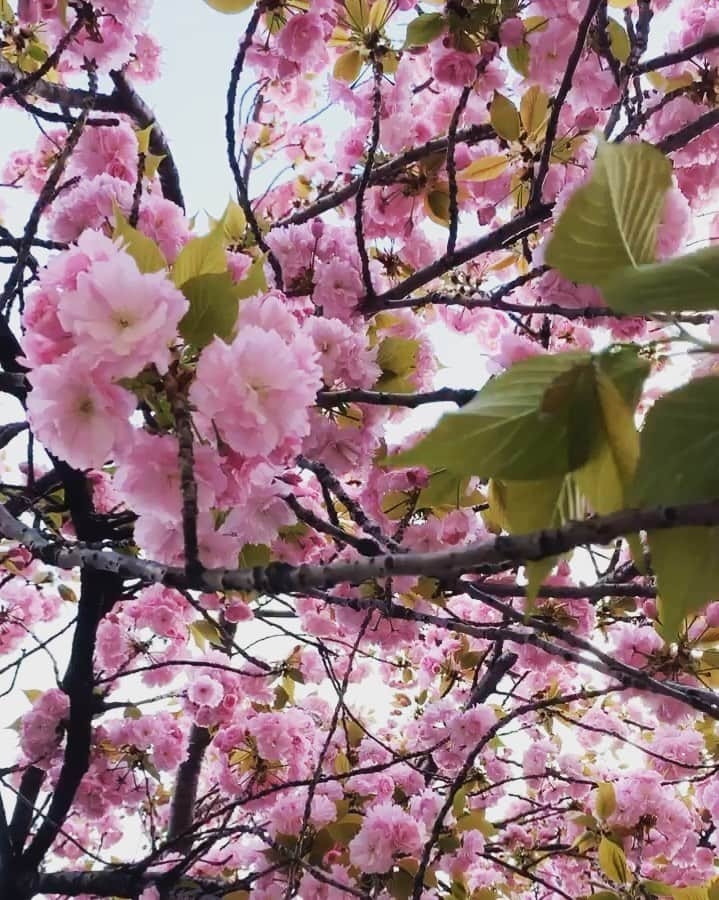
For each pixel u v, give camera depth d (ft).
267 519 6.81
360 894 9.27
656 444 2.21
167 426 4.71
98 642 15.08
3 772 11.61
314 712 16.98
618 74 10.14
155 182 10.89
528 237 12.55
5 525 6.31
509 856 16.29
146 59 14.53
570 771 17.60
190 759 17.65
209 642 14.51
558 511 2.55
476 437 2.27
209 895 11.53
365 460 9.83
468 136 11.60
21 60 11.60
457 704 16.20
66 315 4.14
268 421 4.51
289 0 11.07
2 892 11.59
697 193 11.51
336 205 12.96
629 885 11.69
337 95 12.41
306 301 11.50
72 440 4.37
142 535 5.78
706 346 2.28
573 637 8.16
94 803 13.67
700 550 2.33
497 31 10.14
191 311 4.44
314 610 16.51
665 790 13.69
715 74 10.53
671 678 11.36
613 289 1.95
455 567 2.47
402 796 13.93
